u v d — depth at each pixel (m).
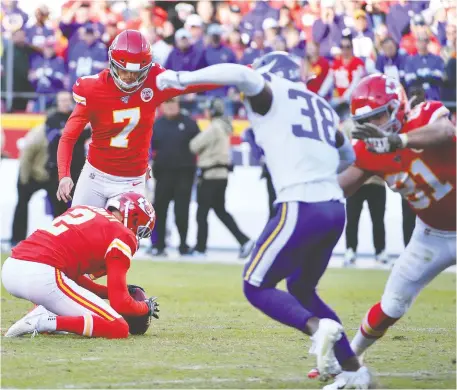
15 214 40.91
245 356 18.25
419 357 18.58
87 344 19.03
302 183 15.20
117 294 19.59
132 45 20.69
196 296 29.25
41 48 50.81
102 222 19.73
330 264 40.16
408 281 16.38
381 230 38.91
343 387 14.91
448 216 15.85
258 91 15.15
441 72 44.47
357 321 24.27
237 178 48.59
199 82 14.97
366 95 15.37
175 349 18.88
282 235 15.15
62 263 19.48
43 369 16.45
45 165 39.59
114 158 22.27
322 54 48.38
